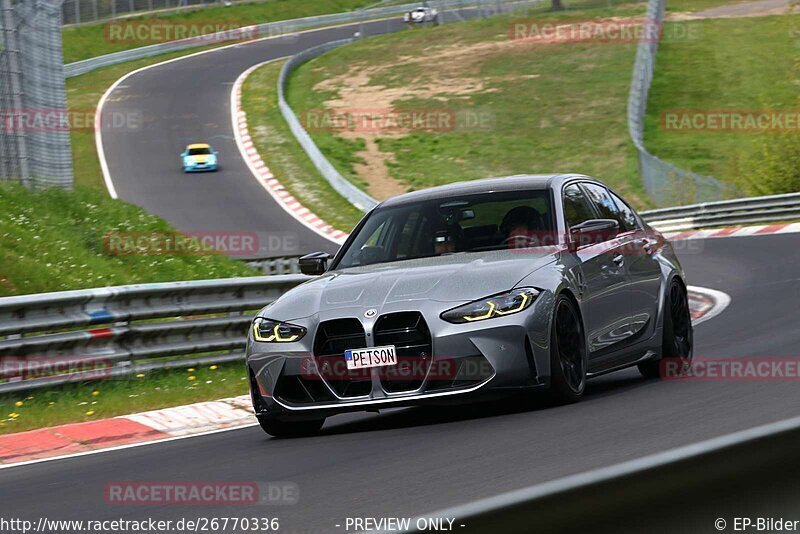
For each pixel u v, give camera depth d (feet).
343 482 54.39
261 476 59.00
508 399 78.59
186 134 557.33
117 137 554.05
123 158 517.55
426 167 508.94
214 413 91.04
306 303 74.33
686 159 516.32
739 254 249.75
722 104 610.65
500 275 72.28
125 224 185.78
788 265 211.20
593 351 78.28
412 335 69.92
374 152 528.63
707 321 141.18
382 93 645.92
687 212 333.21
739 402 67.92
